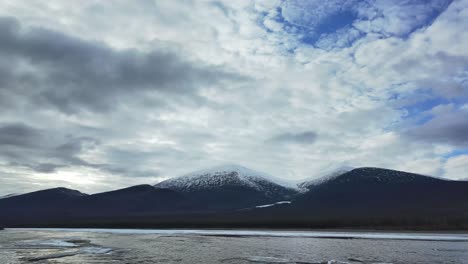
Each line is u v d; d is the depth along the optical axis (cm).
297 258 5256
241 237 9162
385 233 10062
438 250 5972
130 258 5409
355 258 5175
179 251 6191
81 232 12344
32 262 5081
